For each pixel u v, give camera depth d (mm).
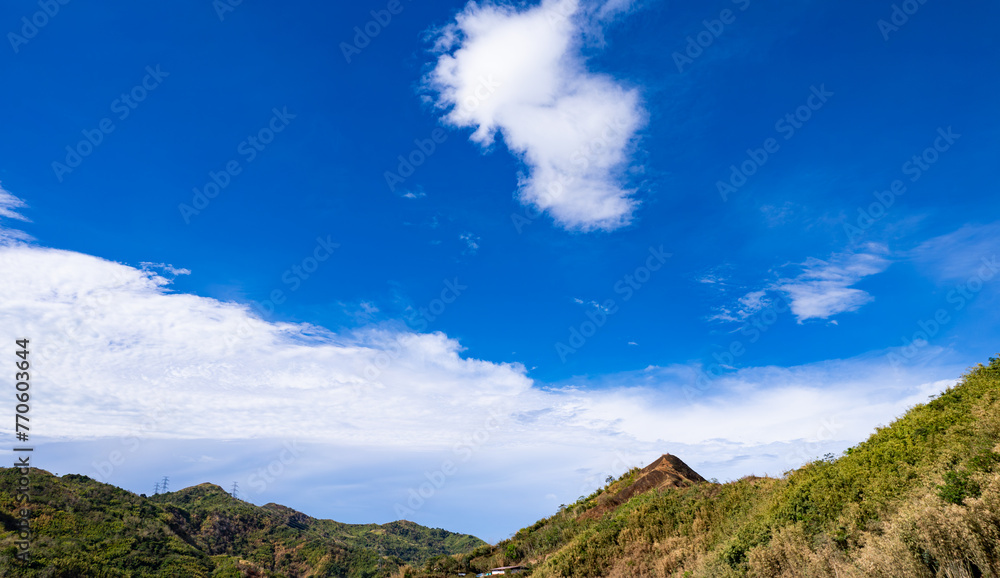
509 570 39062
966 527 8727
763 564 14633
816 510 15984
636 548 26547
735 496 25719
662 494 33594
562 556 30500
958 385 18516
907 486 13102
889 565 9617
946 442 14125
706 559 19547
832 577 11820
